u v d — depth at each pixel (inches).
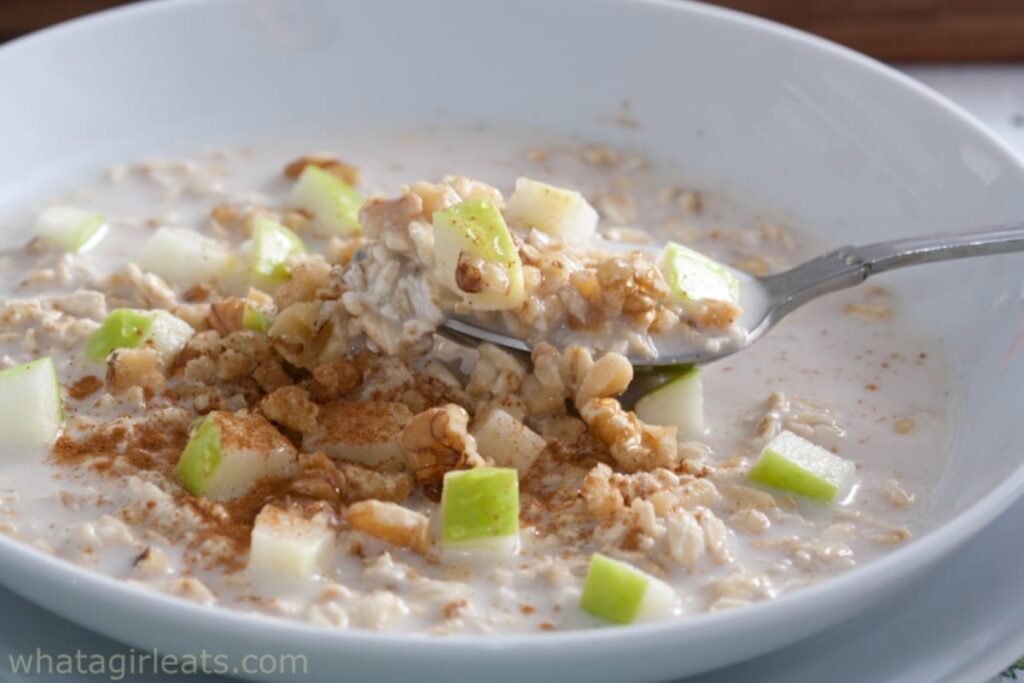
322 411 15.3
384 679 12.9
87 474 14.9
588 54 19.1
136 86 18.8
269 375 15.7
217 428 14.6
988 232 16.0
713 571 14.1
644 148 19.0
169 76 18.9
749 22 18.6
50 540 14.3
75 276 17.1
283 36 19.1
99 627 13.3
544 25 19.1
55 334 16.2
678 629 12.8
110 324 16.0
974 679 13.6
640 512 14.2
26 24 22.2
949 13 22.0
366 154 18.9
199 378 15.8
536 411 15.3
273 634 12.7
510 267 14.9
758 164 18.5
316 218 17.9
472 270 14.8
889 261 16.1
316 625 13.0
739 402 15.9
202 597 13.6
